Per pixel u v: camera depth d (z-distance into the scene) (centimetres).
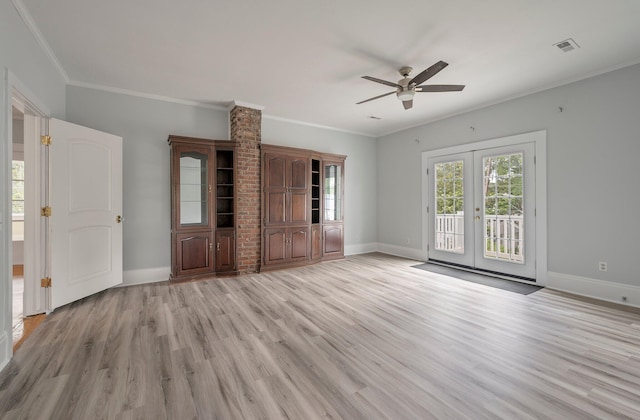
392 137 630
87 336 250
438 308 318
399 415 159
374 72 349
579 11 236
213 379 191
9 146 210
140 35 271
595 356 221
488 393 178
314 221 551
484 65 330
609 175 338
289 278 438
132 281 405
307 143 573
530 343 241
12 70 218
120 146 377
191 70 344
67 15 240
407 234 600
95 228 346
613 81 333
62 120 333
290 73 352
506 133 433
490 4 228
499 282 417
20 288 398
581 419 157
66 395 174
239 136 450
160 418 157
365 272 475
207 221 434
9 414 158
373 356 220
